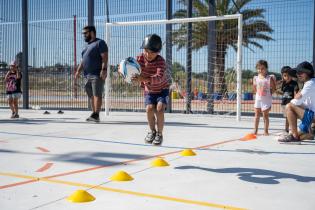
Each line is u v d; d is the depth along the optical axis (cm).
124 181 440
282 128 952
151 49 514
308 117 698
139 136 786
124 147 659
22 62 1598
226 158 571
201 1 1585
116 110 1489
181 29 1392
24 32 1591
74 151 620
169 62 1384
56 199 376
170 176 464
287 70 832
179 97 1463
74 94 1673
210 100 1372
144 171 487
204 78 1391
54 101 1711
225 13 1538
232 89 1359
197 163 535
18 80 1152
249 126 986
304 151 635
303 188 419
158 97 551
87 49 1043
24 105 1600
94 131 863
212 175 470
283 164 534
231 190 409
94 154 596
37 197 382
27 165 518
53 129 899
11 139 745
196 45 1454
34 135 800
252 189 414
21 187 415
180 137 784
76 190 405
